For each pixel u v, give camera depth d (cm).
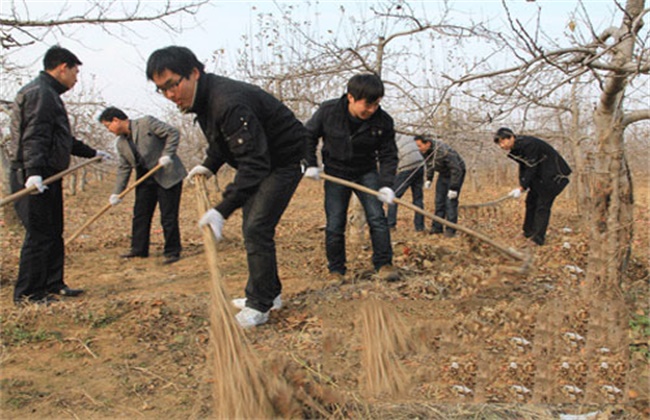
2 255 593
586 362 313
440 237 702
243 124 301
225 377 228
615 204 363
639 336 347
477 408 271
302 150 353
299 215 1050
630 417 267
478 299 407
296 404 247
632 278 470
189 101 307
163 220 557
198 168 355
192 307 393
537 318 365
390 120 434
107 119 534
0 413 261
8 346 330
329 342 332
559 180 596
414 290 429
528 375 302
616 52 325
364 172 454
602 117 368
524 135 582
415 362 312
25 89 381
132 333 351
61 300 418
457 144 513
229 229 778
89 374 300
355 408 266
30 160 374
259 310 357
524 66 325
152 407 268
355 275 474
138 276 507
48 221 400
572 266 502
